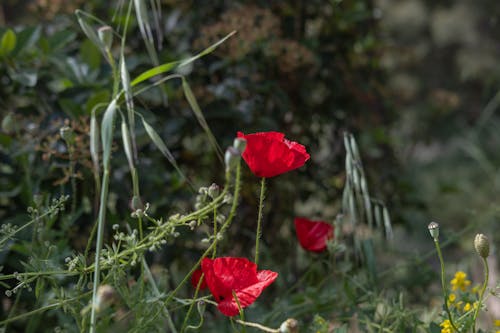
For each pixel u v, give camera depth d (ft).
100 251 2.98
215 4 5.30
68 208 4.19
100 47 3.09
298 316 4.00
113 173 4.32
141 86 4.55
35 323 3.51
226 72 4.94
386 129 6.06
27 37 4.42
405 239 7.23
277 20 4.99
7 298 3.96
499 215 4.66
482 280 5.29
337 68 5.53
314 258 4.58
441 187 6.15
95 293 2.86
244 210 5.07
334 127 5.62
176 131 4.61
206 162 5.07
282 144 3.09
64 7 5.07
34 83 4.23
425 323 3.67
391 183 5.66
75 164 4.11
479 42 17.08
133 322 3.35
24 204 4.13
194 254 4.43
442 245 4.45
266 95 5.03
